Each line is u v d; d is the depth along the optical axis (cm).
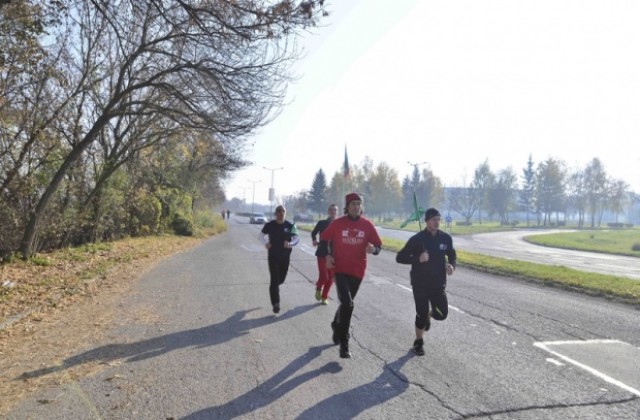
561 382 477
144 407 413
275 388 457
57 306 827
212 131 1277
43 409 409
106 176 1725
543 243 4016
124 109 1323
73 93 1415
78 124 1511
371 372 504
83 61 1480
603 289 997
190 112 1396
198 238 2905
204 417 395
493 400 432
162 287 1046
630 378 490
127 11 947
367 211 8606
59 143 1380
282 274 786
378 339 631
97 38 1397
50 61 1245
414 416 398
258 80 1138
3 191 1207
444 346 600
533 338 641
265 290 1017
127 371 503
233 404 420
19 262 1183
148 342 612
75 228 1658
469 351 580
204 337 636
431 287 562
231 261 1614
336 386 463
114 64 1530
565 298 950
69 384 466
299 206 10694
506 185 9462
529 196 10750
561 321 743
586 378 489
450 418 395
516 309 833
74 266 1250
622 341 630
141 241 2194
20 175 1254
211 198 5200
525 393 448
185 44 1191
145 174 2350
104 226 1934
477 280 1207
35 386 461
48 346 593
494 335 655
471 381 479
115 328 683
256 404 420
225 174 3991
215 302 880
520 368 519
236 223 6475
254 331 670
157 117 1725
